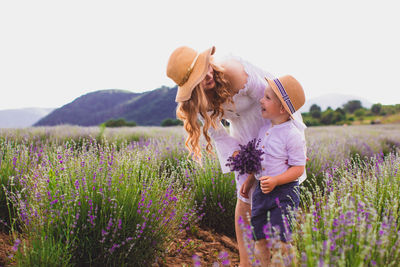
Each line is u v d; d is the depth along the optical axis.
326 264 1.27
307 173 4.62
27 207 2.38
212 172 3.64
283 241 2.04
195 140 2.49
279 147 2.27
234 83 2.41
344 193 2.14
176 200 2.83
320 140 8.84
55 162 2.89
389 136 11.98
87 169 2.55
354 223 1.59
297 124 2.38
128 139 9.49
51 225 2.09
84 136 8.88
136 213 2.32
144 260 2.31
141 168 3.33
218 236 3.31
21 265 1.88
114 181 2.44
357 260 1.45
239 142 2.75
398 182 2.71
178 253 2.69
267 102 2.34
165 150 5.38
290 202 2.18
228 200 3.46
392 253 1.58
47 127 11.20
